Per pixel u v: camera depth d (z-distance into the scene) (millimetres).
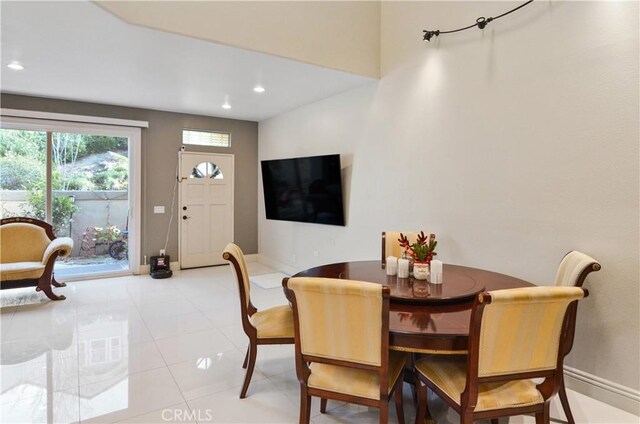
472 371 1483
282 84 4129
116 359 2756
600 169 2262
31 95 4602
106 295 4410
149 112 5449
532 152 2619
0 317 3629
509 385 1652
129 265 5473
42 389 2334
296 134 5383
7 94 4484
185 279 5230
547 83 2521
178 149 5719
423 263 2373
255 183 6516
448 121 3232
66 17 2578
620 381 2199
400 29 3711
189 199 5875
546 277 2547
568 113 2412
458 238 3160
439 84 3312
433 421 2012
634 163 2117
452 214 3213
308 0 3443
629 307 2154
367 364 1612
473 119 3025
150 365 2670
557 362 1556
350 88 4301
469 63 3049
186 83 4098
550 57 2504
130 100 4875
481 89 2959
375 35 3904
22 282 3977
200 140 5957
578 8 2354
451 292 2080
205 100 4875
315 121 4961
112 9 2533
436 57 3340
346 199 4465
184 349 2947
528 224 2652
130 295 4414
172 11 2785
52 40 2945
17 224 4379
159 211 5617
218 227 6176
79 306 3982
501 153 2820
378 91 3971
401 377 1900
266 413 2119
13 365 2641
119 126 5195
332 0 3598
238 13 3072
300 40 3400
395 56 3764
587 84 2314
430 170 3408
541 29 2553
